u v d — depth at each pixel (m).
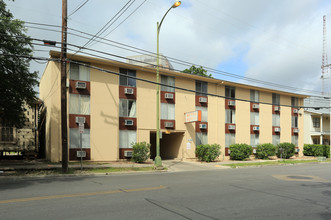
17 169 14.74
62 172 13.75
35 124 25.06
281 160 27.12
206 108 26.16
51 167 15.65
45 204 7.07
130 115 21.78
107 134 20.53
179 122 24.27
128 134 21.53
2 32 15.11
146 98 22.64
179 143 25.02
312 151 34.88
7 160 20.78
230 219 6.13
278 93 32.12
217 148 24.30
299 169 19.31
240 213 6.65
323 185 11.51
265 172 16.81
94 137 19.98
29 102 18.91
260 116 30.22
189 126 24.89
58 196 8.09
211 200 8.05
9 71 16.58
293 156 33.19
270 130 30.98
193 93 25.41
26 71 17.28
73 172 13.91
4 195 8.18
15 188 9.43
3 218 5.82
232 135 27.72
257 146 28.91
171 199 8.04
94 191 9.03
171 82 24.16
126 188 9.74
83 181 11.40
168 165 20.23
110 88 20.97
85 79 20.00
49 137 20.16
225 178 13.42
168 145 27.11
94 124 20.06
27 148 24.44
